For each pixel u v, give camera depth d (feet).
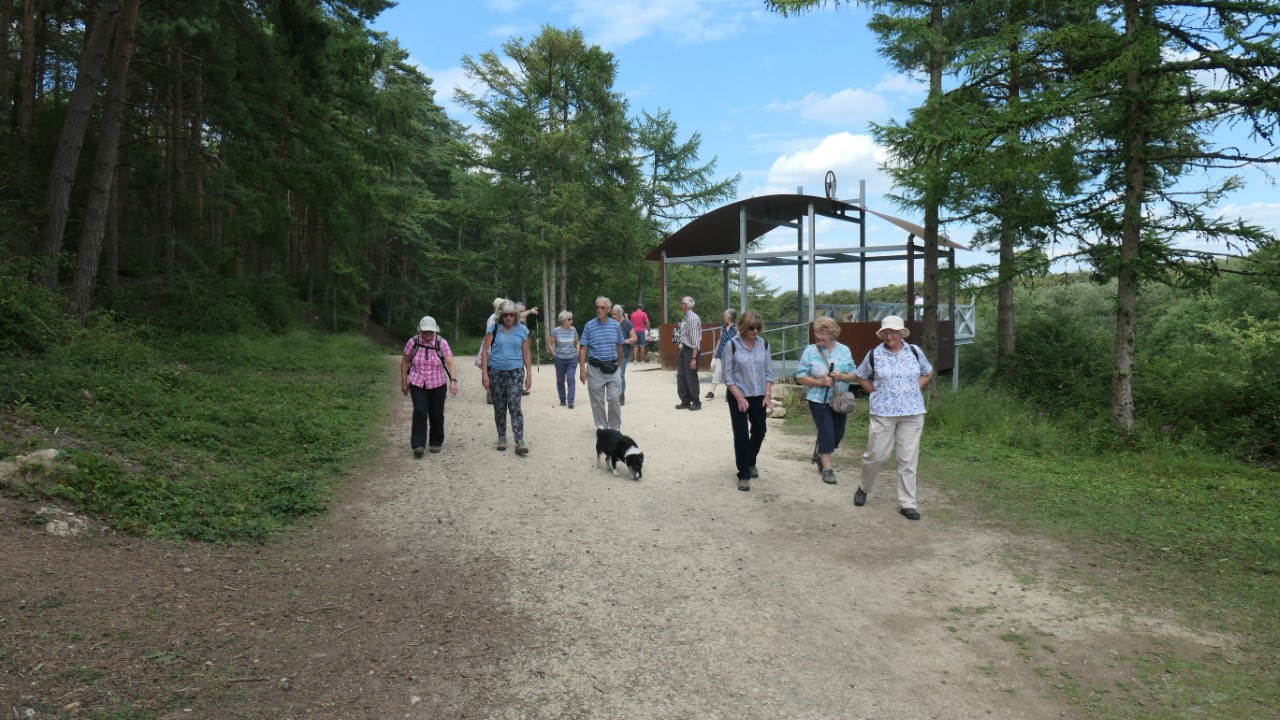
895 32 42.60
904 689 11.41
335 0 62.13
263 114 62.23
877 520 20.65
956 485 24.79
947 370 60.49
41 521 14.79
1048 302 105.19
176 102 67.00
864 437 33.58
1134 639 13.21
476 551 17.35
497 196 101.09
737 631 13.35
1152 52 32.42
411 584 15.10
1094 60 37.27
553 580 15.65
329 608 13.60
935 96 38.63
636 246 109.60
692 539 18.70
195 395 32.63
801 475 26.07
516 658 12.03
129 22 46.44
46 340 34.14
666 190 119.03
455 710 10.34
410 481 23.80
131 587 13.19
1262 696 11.15
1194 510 22.09
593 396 29.63
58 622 11.35
